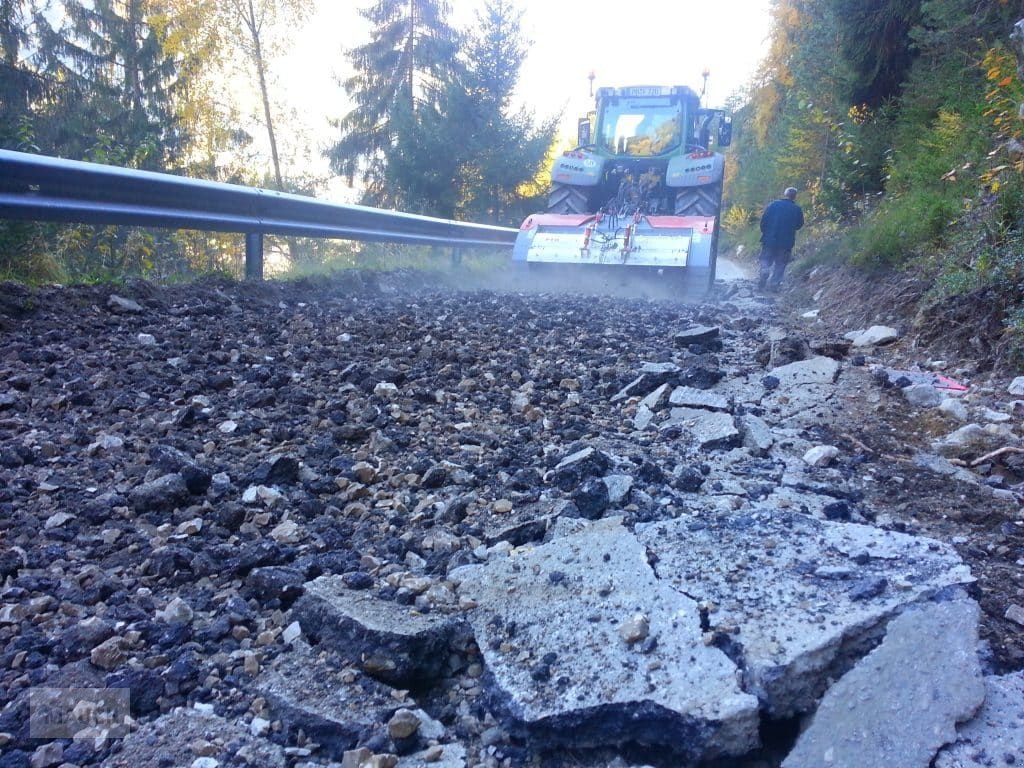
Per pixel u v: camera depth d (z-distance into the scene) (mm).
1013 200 6254
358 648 2102
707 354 5996
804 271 12453
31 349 4398
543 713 1911
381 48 30078
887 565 2449
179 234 11000
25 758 1739
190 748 1785
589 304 8680
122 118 20484
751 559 2518
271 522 2857
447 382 4734
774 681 1955
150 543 2629
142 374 4227
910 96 13172
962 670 2012
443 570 2594
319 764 1806
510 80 25844
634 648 2113
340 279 8641
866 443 4023
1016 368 5070
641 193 12391
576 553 2602
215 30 26062
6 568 2393
